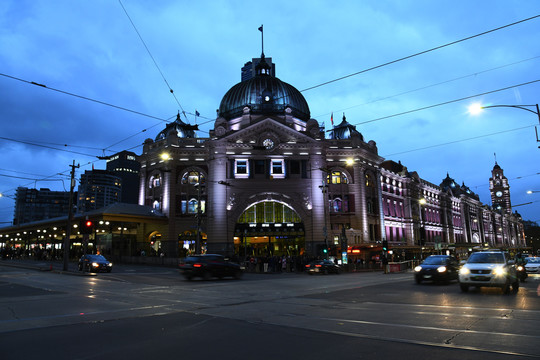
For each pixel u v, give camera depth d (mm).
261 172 54000
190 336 8750
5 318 11094
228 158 53594
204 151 55719
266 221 53500
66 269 33938
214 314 11734
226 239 51156
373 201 60312
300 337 8570
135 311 12305
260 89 60750
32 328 9656
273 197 53094
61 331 9312
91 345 7977
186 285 22672
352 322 10219
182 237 54062
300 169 54344
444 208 87562
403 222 68562
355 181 56969
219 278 28703
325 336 8633
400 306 13203
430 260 24016
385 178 65875
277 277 31922
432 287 20781
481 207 114500
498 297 15625
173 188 55125
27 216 194125
